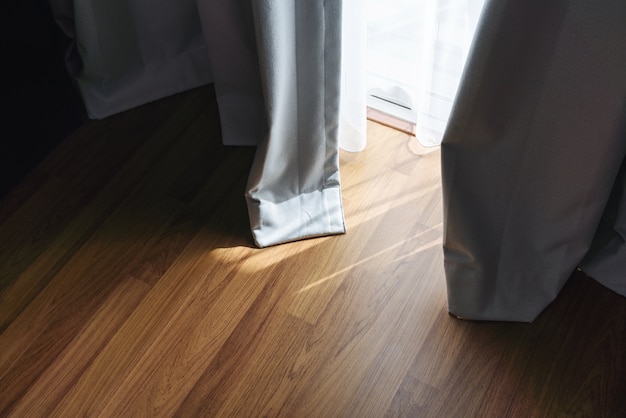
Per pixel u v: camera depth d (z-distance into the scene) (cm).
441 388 136
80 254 157
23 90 160
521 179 122
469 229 130
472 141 118
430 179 165
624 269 137
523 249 133
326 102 142
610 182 120
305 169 154
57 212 164
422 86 153
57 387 139
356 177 166
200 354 142
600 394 134
